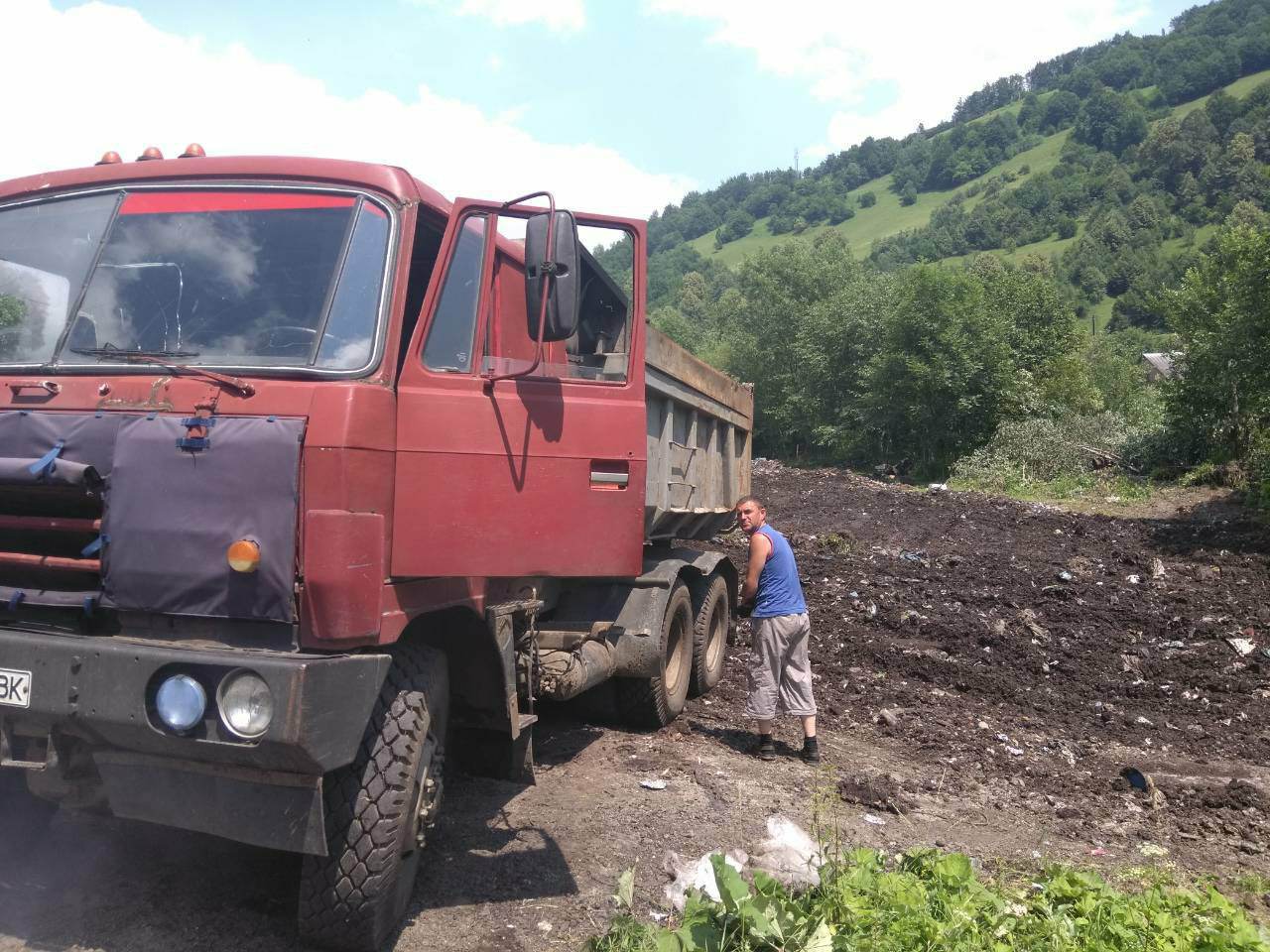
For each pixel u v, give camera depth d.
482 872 4.50
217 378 3.67
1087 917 4.25
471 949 3.85
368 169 4.10
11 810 4.31
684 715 7.66
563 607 6.61
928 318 33.66
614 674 6.66
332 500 3.54
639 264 5.07
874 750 7.15
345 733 3.42
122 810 3.49
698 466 7.82
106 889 4.11
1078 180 152.12
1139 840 5.75
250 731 3.24
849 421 39.62
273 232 4.04
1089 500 23.30
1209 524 18.20
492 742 6.05
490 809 5.27
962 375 32.72
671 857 4.74
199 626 3.54
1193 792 6.54
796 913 3.87
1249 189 126.19
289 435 3.51
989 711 8.48
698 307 114.75
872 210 192.62
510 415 4.45
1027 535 17.80
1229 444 23.38
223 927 3.87
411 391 4.04
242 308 3.91
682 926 3.85
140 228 4.16
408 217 4.07
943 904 4.21
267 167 4.16
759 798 5.73
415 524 4.03
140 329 3.95
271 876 4.34
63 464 3.52
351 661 3.48
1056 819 5.98
